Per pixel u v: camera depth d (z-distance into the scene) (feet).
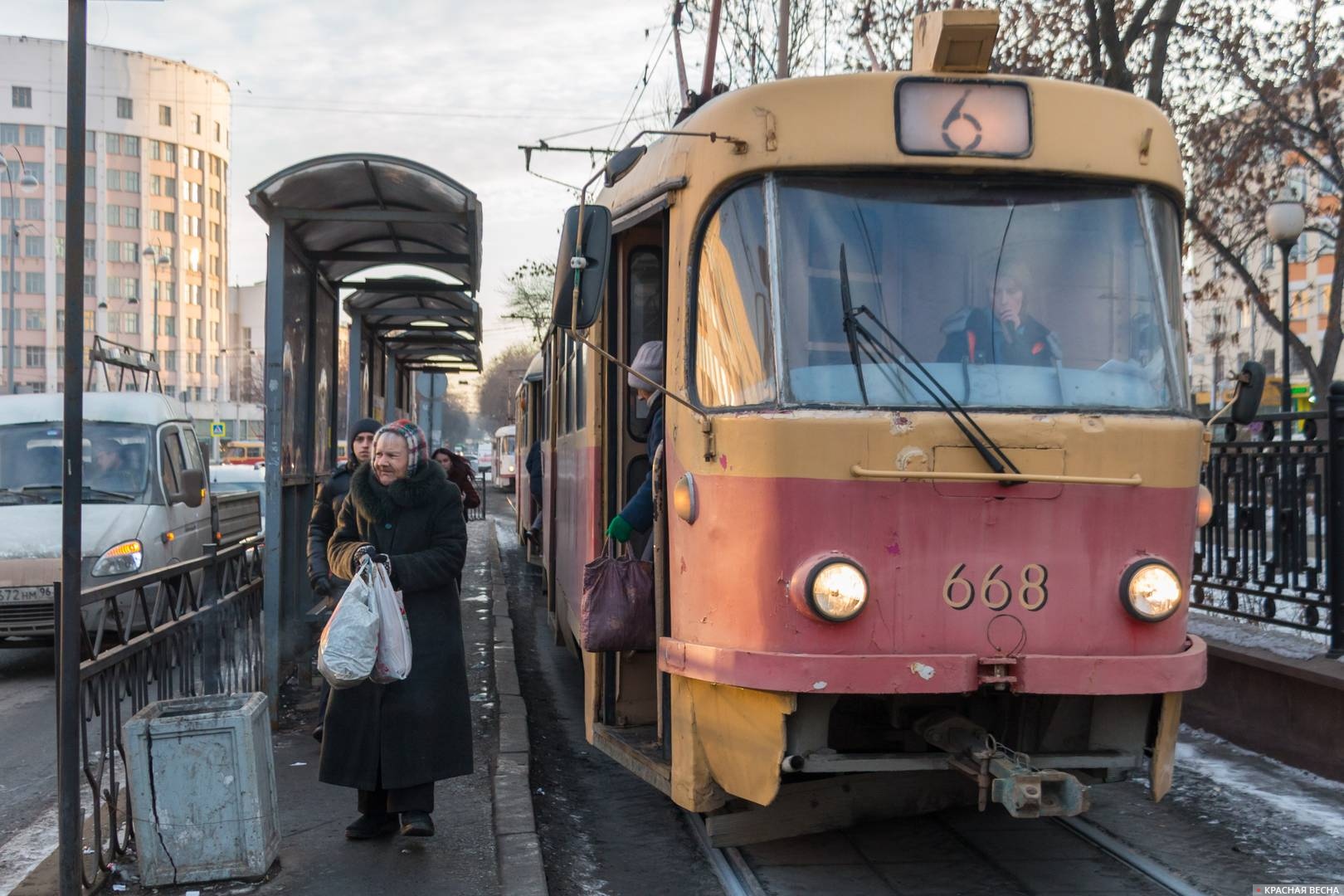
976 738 15.21
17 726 28.12
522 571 63.31
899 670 14.33
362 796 17.57
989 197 15.99
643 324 21.45
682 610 16.52
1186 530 15.48
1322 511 24.12
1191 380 16.78
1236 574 27.14
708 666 15.46
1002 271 15.75
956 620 14.66
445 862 16.63
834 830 18.90
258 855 15.71
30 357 305.94
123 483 36.99
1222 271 64.69
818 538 14.67
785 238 15.62
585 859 18.72
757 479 15.01
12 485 36.70
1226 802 20.75
